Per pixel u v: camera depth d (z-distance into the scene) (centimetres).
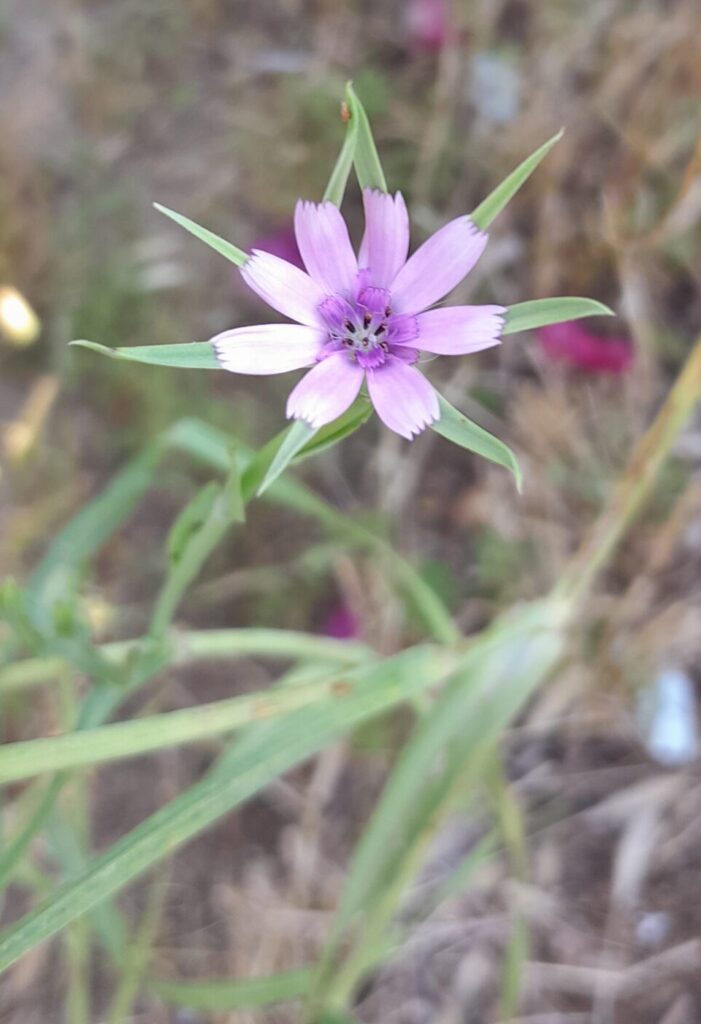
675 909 18
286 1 24
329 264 9
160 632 13
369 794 20
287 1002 18
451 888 16
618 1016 18
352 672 13
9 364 22
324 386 8
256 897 19
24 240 23
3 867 11
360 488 21
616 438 20
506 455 8
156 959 19
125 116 24
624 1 21
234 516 11
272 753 11
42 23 24
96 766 19
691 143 20
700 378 13
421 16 23
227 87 24
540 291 21
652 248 20
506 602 20
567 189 21
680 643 19
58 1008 18
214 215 23
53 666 14
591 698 19
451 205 22
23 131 24
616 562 20
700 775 19
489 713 15
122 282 22
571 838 19
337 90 23
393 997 18
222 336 8
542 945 18
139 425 21
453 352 8
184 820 10
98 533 15
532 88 22
